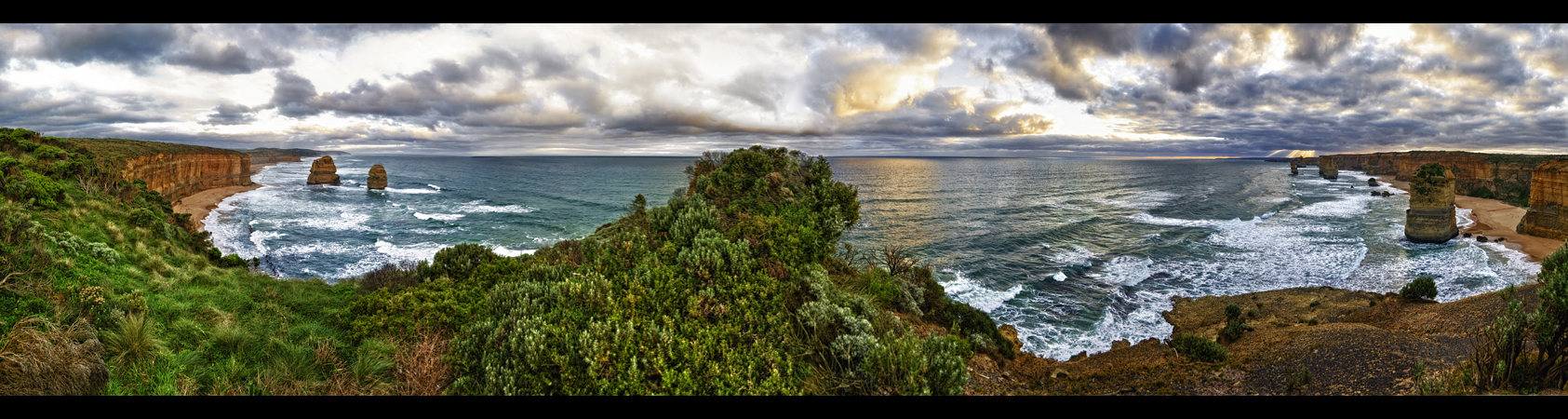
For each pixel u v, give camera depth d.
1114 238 53.44
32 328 7.25
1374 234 54.19
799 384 9.44
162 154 74.19
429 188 117.88
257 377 8.14
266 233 51.72
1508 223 60.56
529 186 126.44
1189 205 85.62
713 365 9.30
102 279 11.17
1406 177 138.50
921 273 21.89
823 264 18.92
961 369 9.59
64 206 19.12
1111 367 18.02
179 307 10.63
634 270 13.15
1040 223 64.06
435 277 16.02
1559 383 10.60
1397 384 13.98
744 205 18.70
